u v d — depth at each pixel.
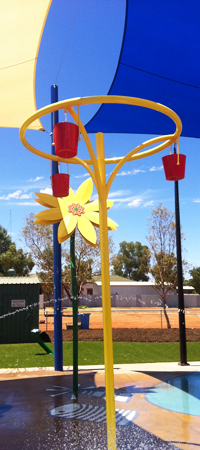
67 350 10.56
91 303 43.81
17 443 3.88
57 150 3.09
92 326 21.42
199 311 38.06
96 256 20.92
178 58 5.49
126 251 84.69
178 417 4.77
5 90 6.88
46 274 24.34
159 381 6.91
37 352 10.52
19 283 13.60
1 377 7.31
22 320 13.45
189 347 11.25
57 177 3.71
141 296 45.75
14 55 6.02
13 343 13.15
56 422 4.55
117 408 5.15
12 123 8.16
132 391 6.13
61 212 5.84
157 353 10.35
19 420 4.63
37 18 5.34
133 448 3.72
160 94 6.48
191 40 5.08
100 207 3.17
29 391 6.11
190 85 6.03
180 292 9.08
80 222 5.84
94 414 4.87
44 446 3.79
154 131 7.68
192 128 7.18
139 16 4.79
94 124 7.56
